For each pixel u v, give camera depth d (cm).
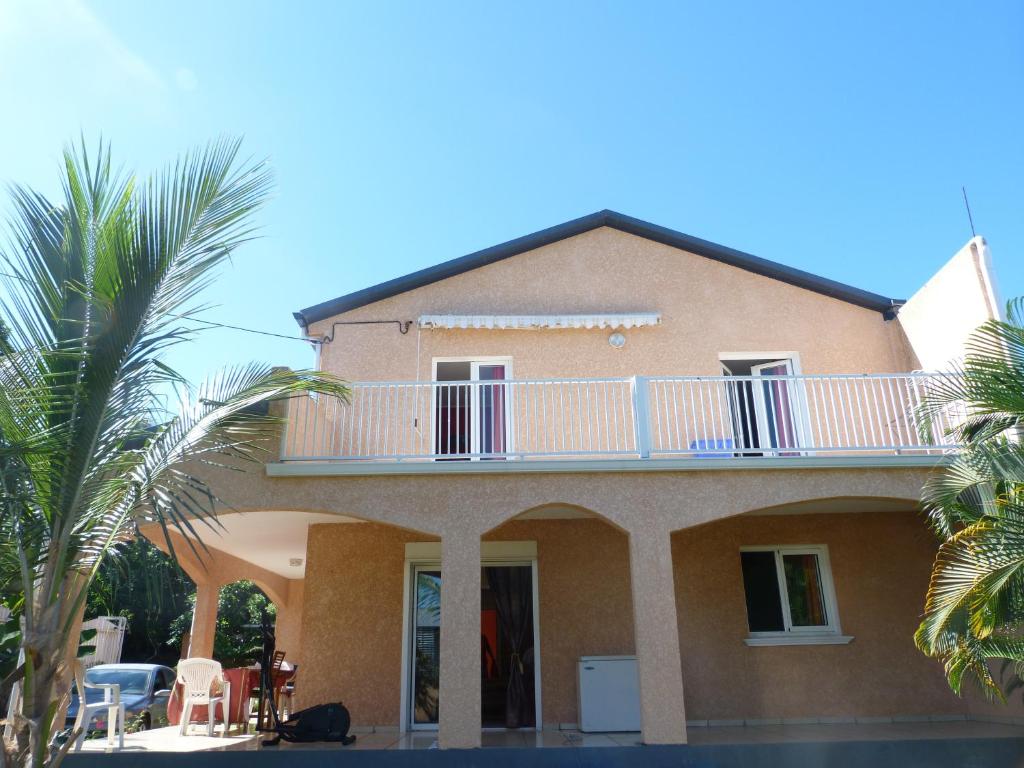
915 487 913
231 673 1184
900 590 1109
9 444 493
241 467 901
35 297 512
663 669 836
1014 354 752
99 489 522
